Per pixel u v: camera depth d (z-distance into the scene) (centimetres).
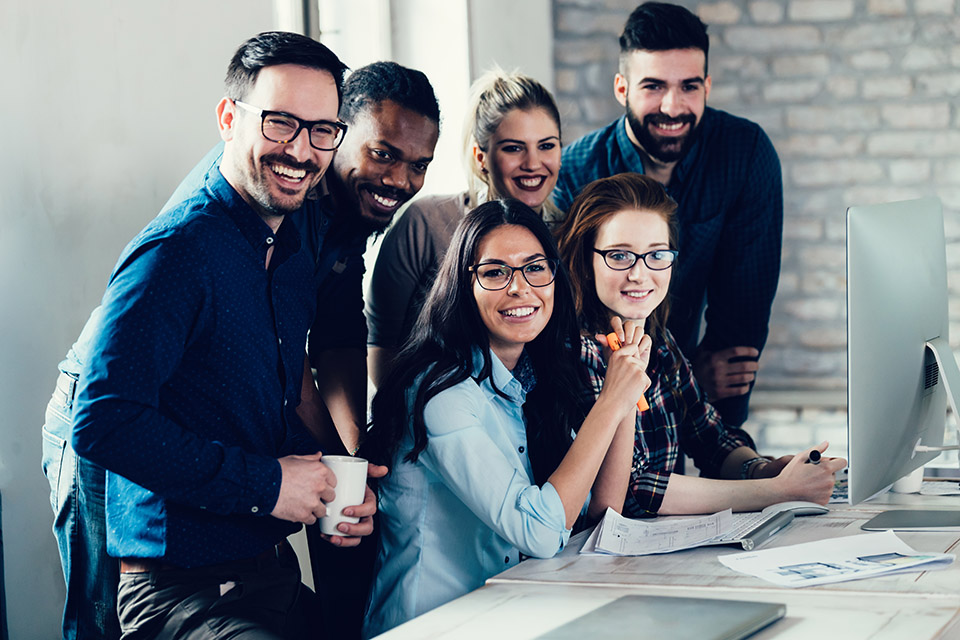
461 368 171
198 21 219
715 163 300
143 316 149
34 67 182
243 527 164
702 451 225
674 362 217
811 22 384
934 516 172
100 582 168
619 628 115
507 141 257
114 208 198
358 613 191
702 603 125
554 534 158
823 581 136
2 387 177
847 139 384
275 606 167
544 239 176
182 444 151
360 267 241
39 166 183
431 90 226
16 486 181
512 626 123
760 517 174
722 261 312
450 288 174
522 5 364
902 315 170
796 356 391
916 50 378
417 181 225
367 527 165
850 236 160
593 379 200
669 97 288
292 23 296
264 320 168
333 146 169
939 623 117
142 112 204
